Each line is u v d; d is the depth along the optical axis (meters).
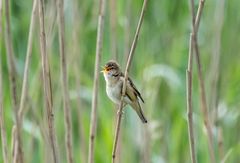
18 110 8.91
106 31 12.02
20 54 11.63
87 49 11.97
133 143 11.27
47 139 9.69
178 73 12.30
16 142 8.84
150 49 11.98
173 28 12.27
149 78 11.66
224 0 11.53
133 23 11.88
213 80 11.14
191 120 8.30
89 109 12.04
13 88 8.53
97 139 11.41
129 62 7.95
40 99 11.16
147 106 11.56
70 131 9.06
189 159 11.53
